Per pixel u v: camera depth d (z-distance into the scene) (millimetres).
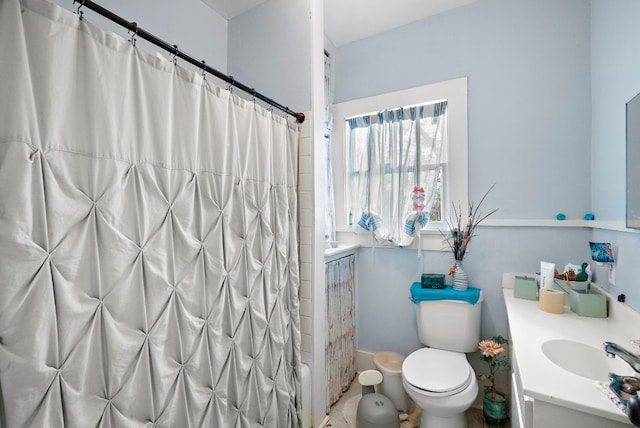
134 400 772
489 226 1883
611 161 1349
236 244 1127
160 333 841
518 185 1812
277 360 1318
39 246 607
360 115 2279
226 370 1055
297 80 1655
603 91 1448
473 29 1936
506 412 1650
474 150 1928
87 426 674
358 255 2320
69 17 669
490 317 1877
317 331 1612
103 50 729
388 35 2207
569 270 1589
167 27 1578
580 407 710
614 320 1261
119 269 748
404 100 2127
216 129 1053
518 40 1816
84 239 688
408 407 1864
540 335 1133
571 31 1692
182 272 916
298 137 1625
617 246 1287
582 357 1051
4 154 563
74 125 678
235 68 1889
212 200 1021
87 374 683
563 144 1702
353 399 1985
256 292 1218
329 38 2293
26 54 596
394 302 2188
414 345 2123
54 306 630
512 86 1828
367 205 2193
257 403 1188
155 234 841
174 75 913
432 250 2051
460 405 1370
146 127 824
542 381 808
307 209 1608
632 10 1139
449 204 1999
